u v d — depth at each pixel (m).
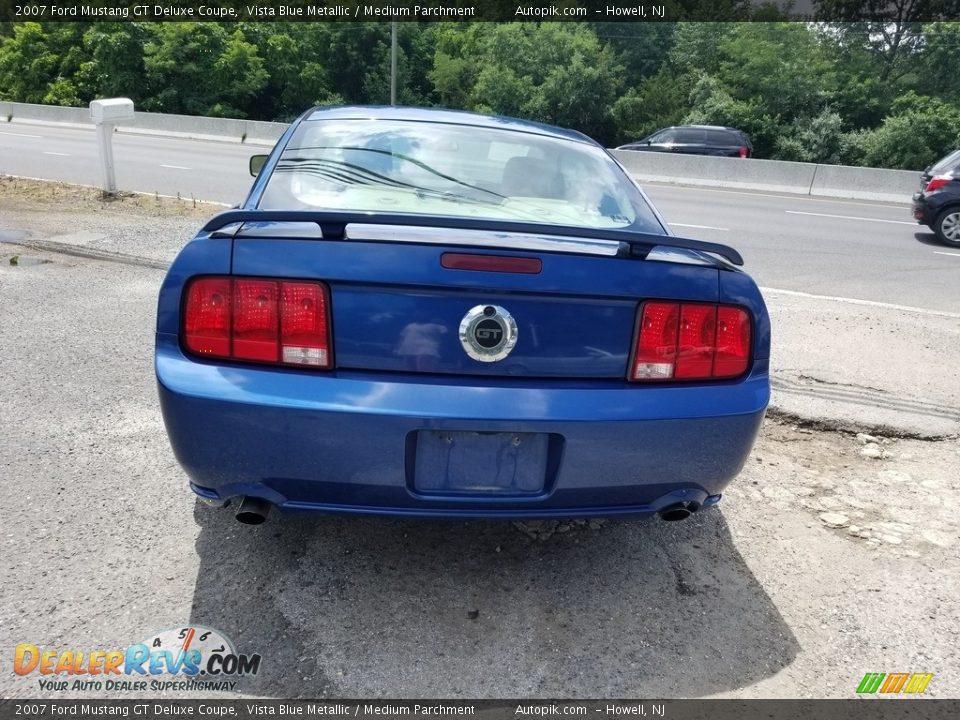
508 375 2.09
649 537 2.91
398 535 2.81
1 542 2.60
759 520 3.09
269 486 2.12
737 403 2.21
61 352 4.52
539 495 2.16
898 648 2.35
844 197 19.22
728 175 20.36
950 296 7.79
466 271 2.03
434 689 2.06
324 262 2.03
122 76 46.12
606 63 49.41
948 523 3.13
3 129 27.38
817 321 6.17
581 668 2.17
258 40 50.69
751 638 2.35
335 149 2.91
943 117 38.19
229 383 2.03
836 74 43.91
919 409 4.29
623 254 2.15
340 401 2.00
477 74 53.81
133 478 3.10
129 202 10.47
